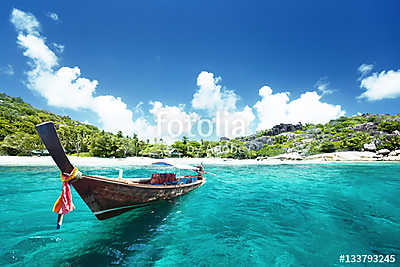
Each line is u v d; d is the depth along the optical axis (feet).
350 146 198.80
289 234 21.67
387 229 23.12
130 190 24.77
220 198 38.75
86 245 18.40
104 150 193.57
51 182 51.16
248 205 33.55
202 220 25.98
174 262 15.87
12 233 20.54
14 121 210.59
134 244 18.95
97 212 22.18
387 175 73.56
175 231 22.22
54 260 15.67
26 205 30.63
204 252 17.60
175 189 35.65
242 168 117.70
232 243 19.43
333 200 36.96
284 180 64.80
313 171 93.25
